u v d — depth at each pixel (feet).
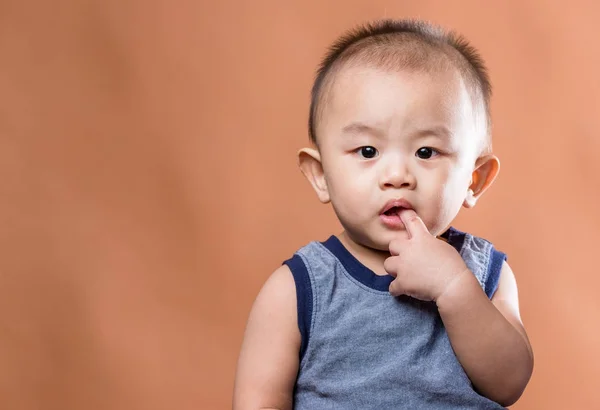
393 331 4.23
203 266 9.01
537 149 9.43
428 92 4.17
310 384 4.25
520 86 9.43
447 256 4.14
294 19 9.24
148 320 8.91
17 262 8.87
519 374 4.18
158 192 8.99
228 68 9.14
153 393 8.87
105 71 8.98
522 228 9.40
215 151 9.09
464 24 9.37
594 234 9.40
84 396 8.80
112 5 8.98
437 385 4.16
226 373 8.96
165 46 9.04
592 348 9.35
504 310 4.42
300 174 9.21
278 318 4.26
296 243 9.16
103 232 8.91
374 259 4.38
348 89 4.25
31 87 8.93
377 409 4.16
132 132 8.98
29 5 8.95
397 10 9.32
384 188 4.16
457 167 4.24
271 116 9.18
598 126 9.45
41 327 8.84
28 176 8.90
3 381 8.79
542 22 9.43
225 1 9.15
